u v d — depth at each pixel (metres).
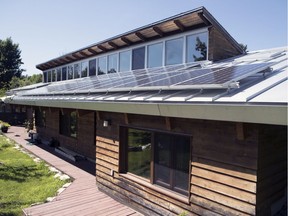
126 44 10.48
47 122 16.97
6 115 28.78
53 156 12.47
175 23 7.94
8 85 44.97
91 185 8.31
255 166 4.08
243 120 3.53
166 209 5.63
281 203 4.84
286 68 5.08
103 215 6.13
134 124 6.52
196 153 4.98
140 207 6.33
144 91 5.89
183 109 4.31
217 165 4.61
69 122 13.84
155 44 9.24
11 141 17.08
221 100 3.73
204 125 4.84
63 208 6.46
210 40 7.54
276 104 3.10
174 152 5.61
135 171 6.79
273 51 7.79
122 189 6.93
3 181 8.87
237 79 4.09
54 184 8.37
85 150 12.05
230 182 4.41
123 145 7.12
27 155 12.98
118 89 6.20
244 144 4.22
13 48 51.66
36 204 6.69
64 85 12.74
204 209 4.84
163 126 5.72
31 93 13.89
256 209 4.11
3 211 6.32
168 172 5.75
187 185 5.30
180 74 6.12
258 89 3.87
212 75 5.07
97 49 12.12
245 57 7.22
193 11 7.31
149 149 6.27
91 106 7.00
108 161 7.51
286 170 4.90
